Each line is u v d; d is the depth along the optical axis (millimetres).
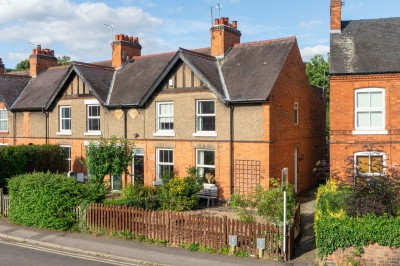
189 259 12117
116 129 24141
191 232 13297
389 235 11000
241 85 20531
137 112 23344
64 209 15523
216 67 22453
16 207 16516
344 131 18047
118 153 19906
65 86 26156
